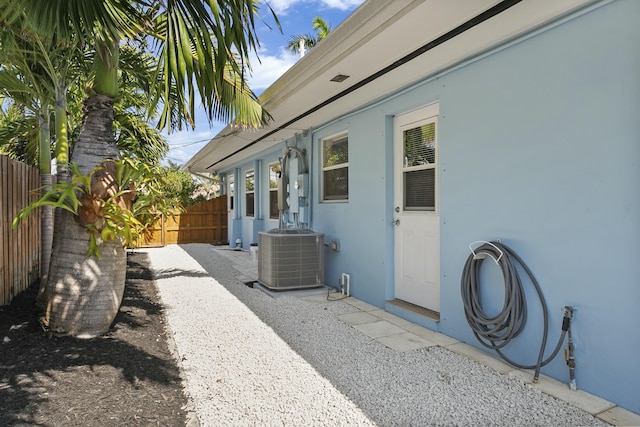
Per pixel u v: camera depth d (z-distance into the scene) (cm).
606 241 238
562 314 262
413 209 425
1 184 369
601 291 240
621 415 223
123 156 333
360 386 263
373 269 471
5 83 358
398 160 443
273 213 870
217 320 409
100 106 332
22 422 201
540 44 275
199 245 1237
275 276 531
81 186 318
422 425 218
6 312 354
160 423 213
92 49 385
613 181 234
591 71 244
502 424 218
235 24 227
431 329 377
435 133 391
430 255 402
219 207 1335
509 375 277
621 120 229
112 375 261
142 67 444
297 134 674
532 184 281
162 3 231
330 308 458
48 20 208
